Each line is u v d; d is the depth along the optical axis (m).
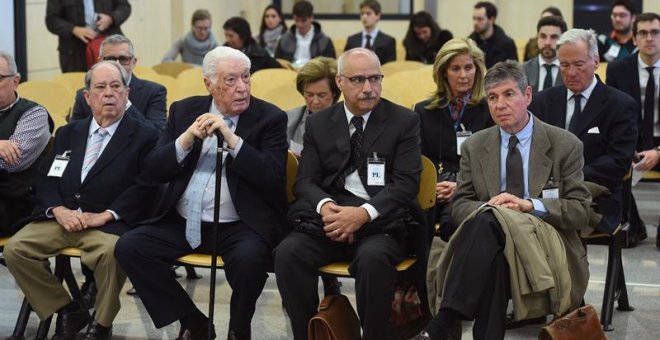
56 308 4.53
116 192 4.66
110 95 4.67
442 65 4.91
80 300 4.80
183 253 4.40
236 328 4.24
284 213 4.51
